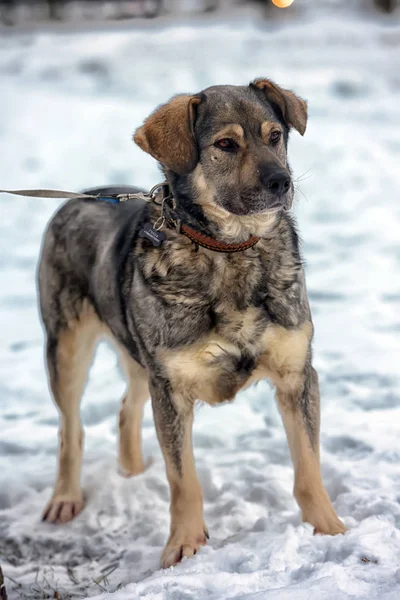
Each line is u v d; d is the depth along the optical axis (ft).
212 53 105.40
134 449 22.61
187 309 17.80
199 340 17.85
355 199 56.75
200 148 18.21
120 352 22.13
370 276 40.55
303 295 18.37
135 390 22.17
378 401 26.13
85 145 70.23
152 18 133.80
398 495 18.86
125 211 21.88
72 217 22.85
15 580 18.29
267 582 14.83
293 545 16.31
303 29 118.32
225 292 17.81
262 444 23.54
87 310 22.20
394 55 102.68
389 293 37.86
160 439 18.35
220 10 136.56
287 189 17.47
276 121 18.69
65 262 22.49
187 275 17.85
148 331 18.28
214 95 18.53
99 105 82.43
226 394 18.80
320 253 44.86
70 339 22.16
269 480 20.97
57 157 67.51
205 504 20.74
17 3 136.36
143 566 18.20
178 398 18.28
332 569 14.65
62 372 22.03
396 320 34.42
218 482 21.52
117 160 67.00
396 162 65.46
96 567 18.69
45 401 28.63
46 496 22.34
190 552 17.51
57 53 108.99
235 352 18.07
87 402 27.58
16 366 31.78
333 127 75.36
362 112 81.92
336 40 111.65
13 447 24.89
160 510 20.74
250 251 17.90
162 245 18.21
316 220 52.29
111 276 20.38
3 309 38.34
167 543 18.12
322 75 94.53
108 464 23.36
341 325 33.96
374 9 136.05
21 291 40.88
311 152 67.56
